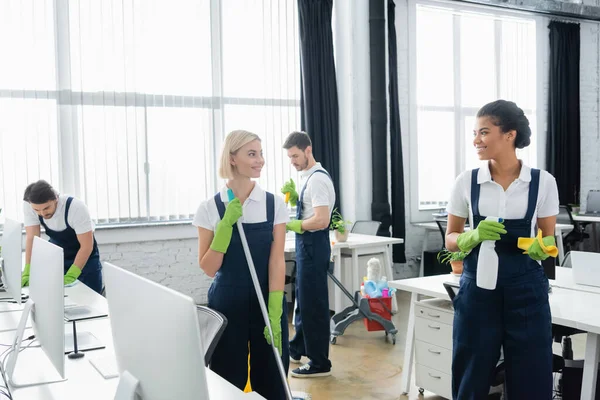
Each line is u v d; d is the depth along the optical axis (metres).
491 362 2.22
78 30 5.24
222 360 2.28
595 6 7.86
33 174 5.14
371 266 4.71
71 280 3.15
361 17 6.39
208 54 5.80
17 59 5.05
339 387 3.57
